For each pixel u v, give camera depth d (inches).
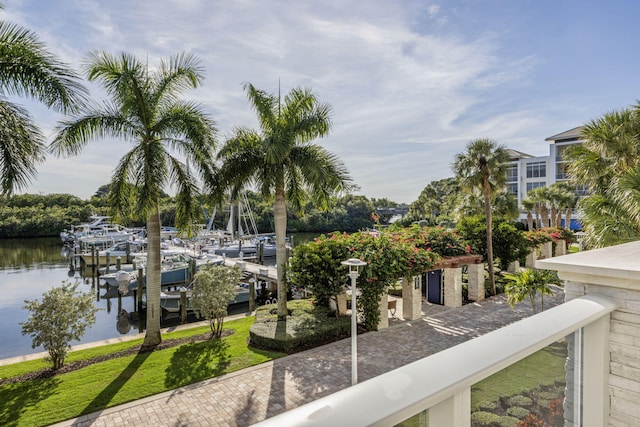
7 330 589.6
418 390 34.2
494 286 652.7
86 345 446.9
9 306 730.8
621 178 346.0
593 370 71.5
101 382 328.2
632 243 120.0
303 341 412.2
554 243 1041.5
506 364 44.6
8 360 401.7
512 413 51.4
